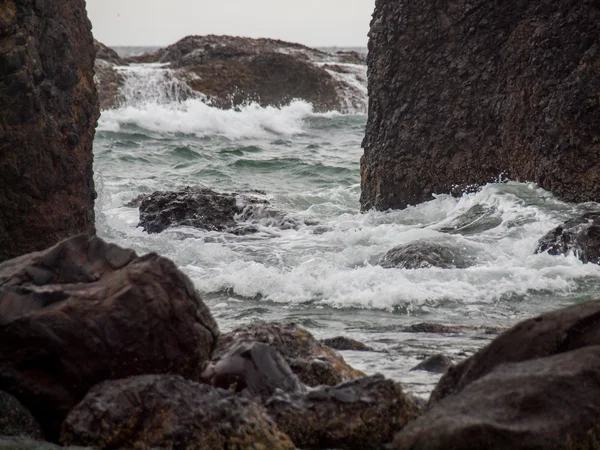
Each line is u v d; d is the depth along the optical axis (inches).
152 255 579.8
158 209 1557.6
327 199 1916.8
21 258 597.3
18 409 538.9
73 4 1211.2
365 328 883.4
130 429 503.2
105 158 2459.4
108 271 580.4
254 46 4301.2
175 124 3358.8
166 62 4313.5
